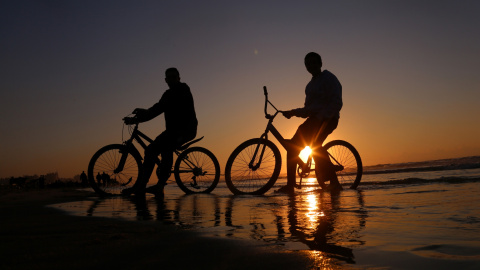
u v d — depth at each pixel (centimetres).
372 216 224
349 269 110
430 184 495
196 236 166
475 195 323
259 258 124
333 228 185
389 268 111
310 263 117
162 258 125
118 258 125
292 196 410
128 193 503
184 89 522
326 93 494
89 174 495
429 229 177
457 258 121
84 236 167
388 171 1781
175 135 507
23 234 173
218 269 111
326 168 498
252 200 372
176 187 809
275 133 505
